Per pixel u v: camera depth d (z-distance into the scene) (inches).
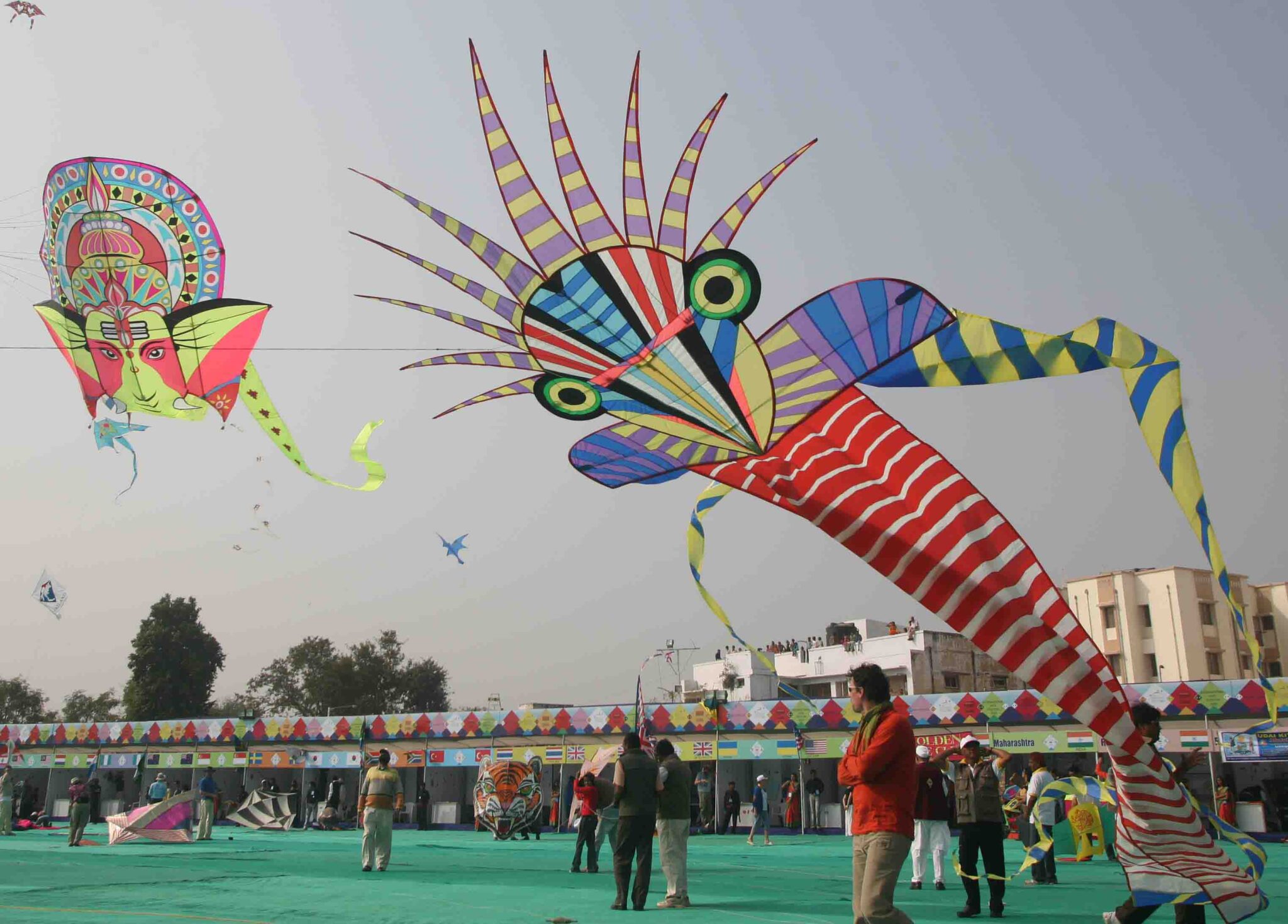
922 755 516.1
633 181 392.5
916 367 381.1
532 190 394.6
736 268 388.8
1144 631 2081.7
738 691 2123.5
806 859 773.3
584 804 624.7
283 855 773.3
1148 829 305.7
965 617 350.6
